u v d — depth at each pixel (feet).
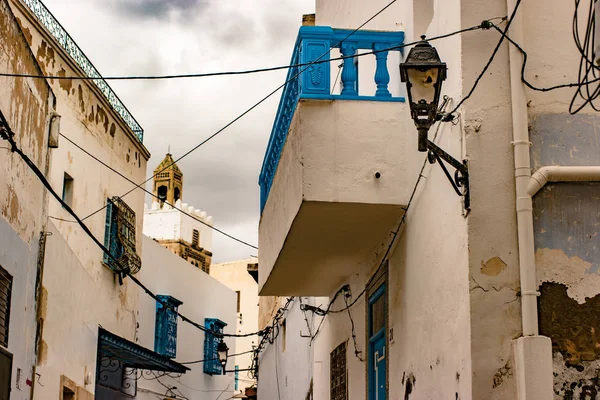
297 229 28.43
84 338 40.73
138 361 53.36
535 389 19.84
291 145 27.71
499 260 21.04
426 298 24.58
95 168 52.95
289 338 55.62
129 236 58.18
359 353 33.99
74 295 38.40
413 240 26.00
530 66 22.18
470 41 22.27
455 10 22.82
